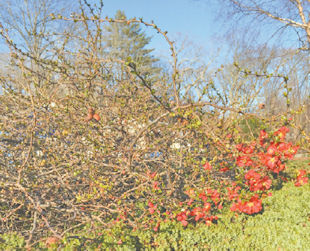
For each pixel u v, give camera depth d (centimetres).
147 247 426
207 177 530
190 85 509
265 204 550
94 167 503
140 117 545
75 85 514
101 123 525
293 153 505
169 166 533
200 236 459
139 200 504
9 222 483
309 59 1314
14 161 510
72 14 427
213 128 500
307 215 501
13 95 511
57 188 496
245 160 518
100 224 466
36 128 487
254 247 444
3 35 425
